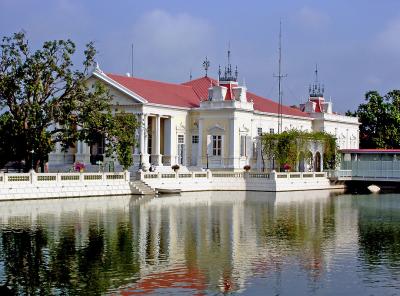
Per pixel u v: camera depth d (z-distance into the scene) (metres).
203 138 98.50
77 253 36.94
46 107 70.56
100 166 86.25
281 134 96.69
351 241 42.12
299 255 37.09
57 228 46.28
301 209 62.62
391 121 140.00
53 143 72.62
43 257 35.78
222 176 86.94
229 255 36.88
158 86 101.88
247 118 99.88
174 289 29.50
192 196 76.94
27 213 54.88
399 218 55.31
